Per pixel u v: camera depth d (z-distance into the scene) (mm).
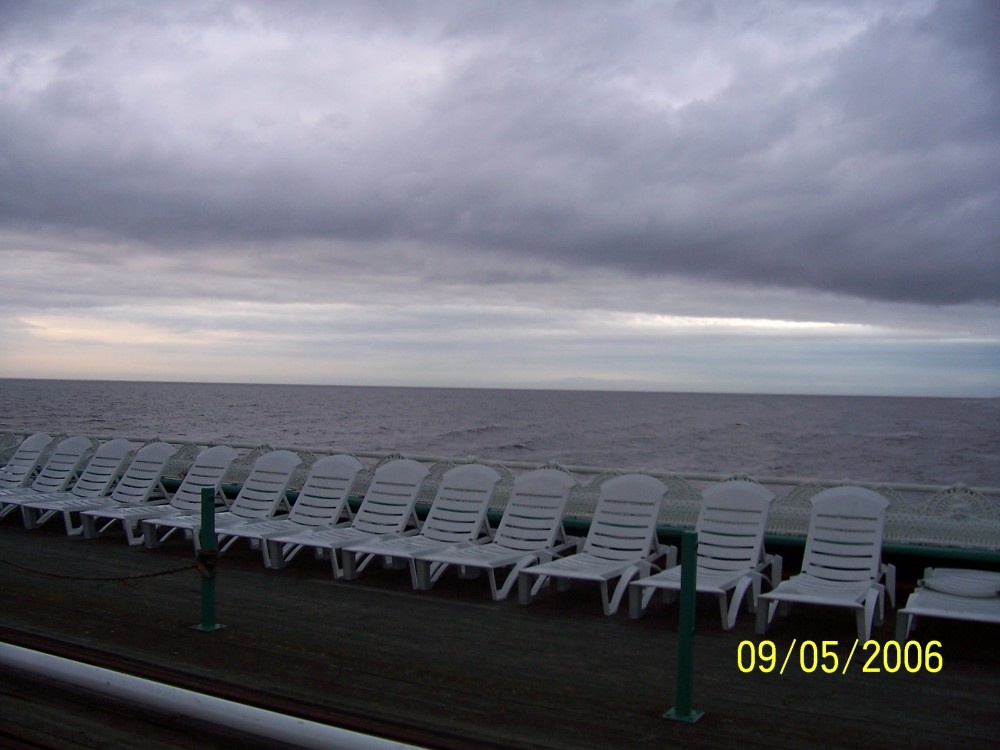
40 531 11008
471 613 7199
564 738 4543
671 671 5684
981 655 6016
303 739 3061
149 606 7344
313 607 7375
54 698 5086
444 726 4695
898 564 7984
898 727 4727
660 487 7945
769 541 8367
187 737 4535
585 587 8211
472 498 8766
